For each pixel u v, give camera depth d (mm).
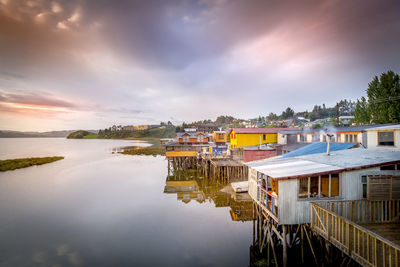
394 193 10758
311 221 10742
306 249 12938
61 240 15797
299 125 89750
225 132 61844
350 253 8172
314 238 12062
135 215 20312
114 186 31391
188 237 15938
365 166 10969
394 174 11344
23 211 21672
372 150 16266
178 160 49219
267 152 30094
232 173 31797
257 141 40281
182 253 13867
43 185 32250
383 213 11016
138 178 36719
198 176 37750
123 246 14852
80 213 20984
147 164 52906
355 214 10844
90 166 49656
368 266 7344
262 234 14508
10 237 16328
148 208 22172
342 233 8695
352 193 11047
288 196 10828
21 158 61656
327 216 9594
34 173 41375
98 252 14156
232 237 15898
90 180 35375
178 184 32031
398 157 12375
